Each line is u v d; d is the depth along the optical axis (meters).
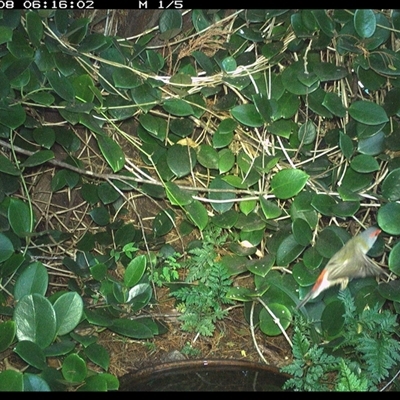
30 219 1.58
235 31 1.66
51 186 1.71
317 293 1.38
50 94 1.57
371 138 1.59
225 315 1.69
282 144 1.64
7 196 1.64
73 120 1.58
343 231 1.59
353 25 1.58
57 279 1.76
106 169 1.75
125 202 1.74
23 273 1.53
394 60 1.58
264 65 1.62
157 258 1.72
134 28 1.79
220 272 1.63
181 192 1.60
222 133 1.62
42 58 1.59
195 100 1.64
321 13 1.58
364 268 1.38
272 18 1.63
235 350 1.66
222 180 1.62
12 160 1.70
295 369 1.50
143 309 1.69
